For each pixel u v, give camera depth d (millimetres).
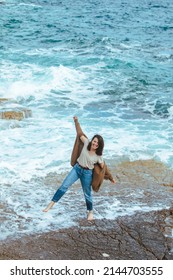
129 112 12008
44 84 14070
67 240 6188
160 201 7395
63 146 9367
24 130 10242
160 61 18859
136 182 8008
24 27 25906
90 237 6289
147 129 10695
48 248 5984
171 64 18422
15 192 7434
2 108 11148
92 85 14555
